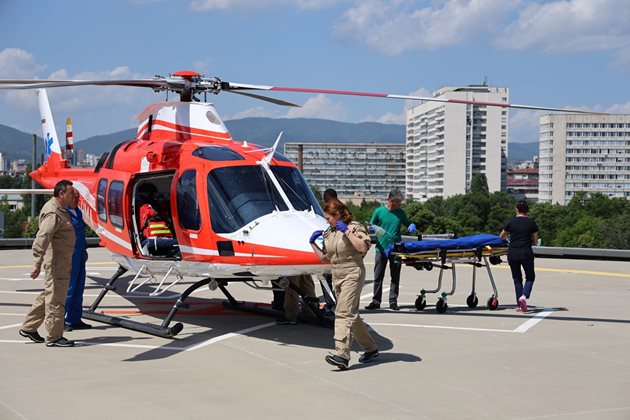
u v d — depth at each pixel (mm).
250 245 9086
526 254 11547
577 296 13648
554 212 154625
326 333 9930
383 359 8391
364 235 7688
